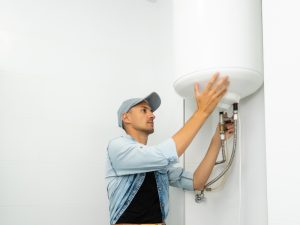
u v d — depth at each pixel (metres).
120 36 1.71
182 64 1.01
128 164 1.10
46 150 1.46
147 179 1.16
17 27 1.53
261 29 1.00
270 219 0.72
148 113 1.30
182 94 1.12
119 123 1.35
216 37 0.94
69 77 1.57
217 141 1.22
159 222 1.13
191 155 1.34
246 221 1.09
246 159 1.13
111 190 1.16
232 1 0.95
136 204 1.11
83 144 1.52
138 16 1.77
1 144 1.41
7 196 1.37
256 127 1.09
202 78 0.97
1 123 1.42
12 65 1.49
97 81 1.61
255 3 0.99
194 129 1.04
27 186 1.40
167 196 1.21
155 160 1.04
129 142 1.16
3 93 1.45
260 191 1.05
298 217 0.66
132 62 1.69
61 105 1.53
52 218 1.41
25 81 1.49
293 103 0.69
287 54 0.72
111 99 1.61
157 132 1.63
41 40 1.56
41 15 1.58
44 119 1.49
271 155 0.73
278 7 0.76
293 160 0.68
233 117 1.13
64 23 1.62
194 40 0.98
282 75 0.73
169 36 1.71
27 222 1.37
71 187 1.46
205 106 1.01
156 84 1.70
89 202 1.47
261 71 0.97
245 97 1.16
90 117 1.56
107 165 1.22
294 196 0.67
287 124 0.70
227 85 0.97
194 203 1.28
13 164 1.41
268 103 0.76
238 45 0.93
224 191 1.22
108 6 1.72
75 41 1.62
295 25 0.71
